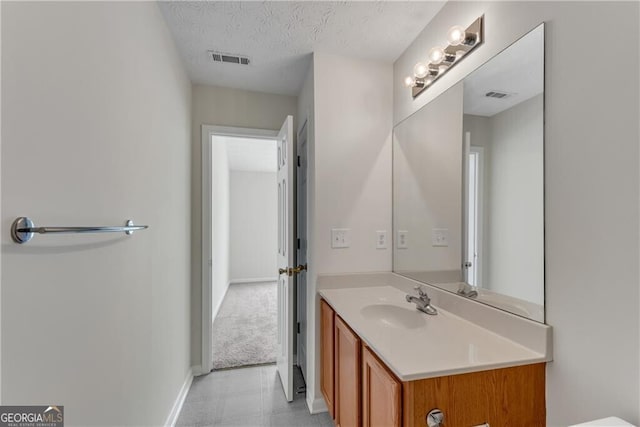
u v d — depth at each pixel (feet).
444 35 4.60
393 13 4.79
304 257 7.45
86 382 2.69
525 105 3.22
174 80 5.55
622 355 2.29
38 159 2.10
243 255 18.45
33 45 2.04
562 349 2.78
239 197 18.49
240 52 5.91
